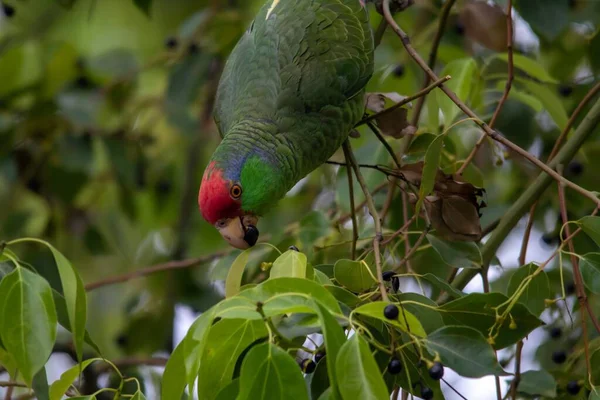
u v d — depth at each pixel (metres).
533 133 10.74
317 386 5.64
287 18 8.59
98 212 13.80
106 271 14.26
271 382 4.81
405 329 5.16
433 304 5.89
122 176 11.90
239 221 7.82
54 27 15.19
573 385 7.45
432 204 7.05
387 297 5.64
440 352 5.31
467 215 7.02
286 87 8.21
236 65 8.71
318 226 8.47
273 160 7.93
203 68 11.68
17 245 12.09
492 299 5.81
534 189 7.75
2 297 5.30
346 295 5.63
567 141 8.18
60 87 11.91
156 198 13.21
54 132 11.81
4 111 11.80
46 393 5.66
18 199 12.70
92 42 15.27
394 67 10.37
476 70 9.14
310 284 5.03
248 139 7.89
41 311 5.30
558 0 9.05
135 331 12.01
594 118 7.73
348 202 9.02
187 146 13.65
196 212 13.48
